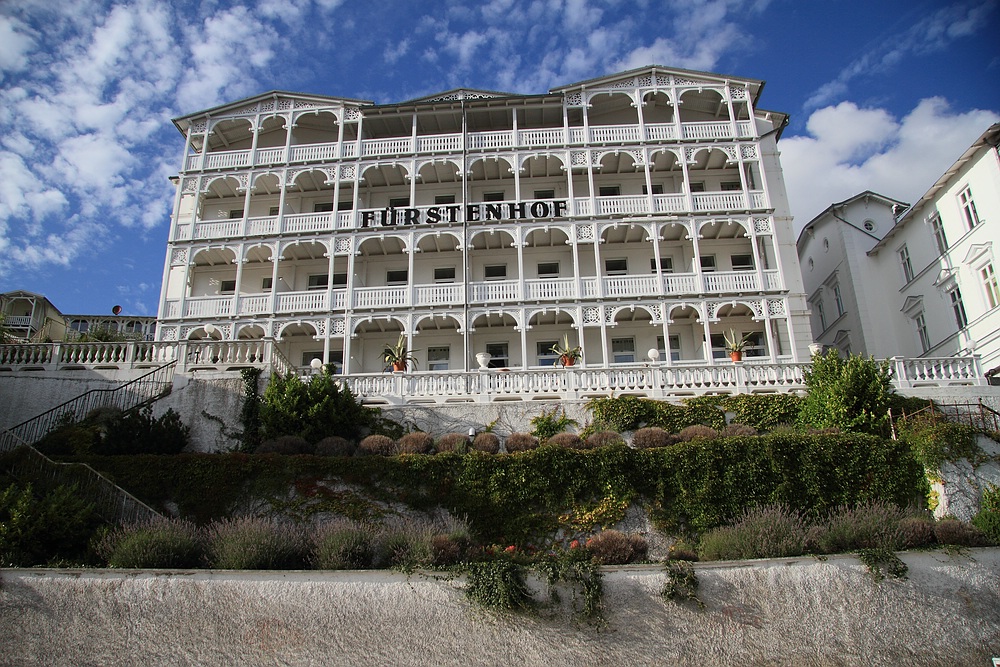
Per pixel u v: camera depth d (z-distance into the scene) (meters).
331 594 14.83
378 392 27.30
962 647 15.30
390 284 38.84
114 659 14.25
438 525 18.97
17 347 26.81
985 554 16.44
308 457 20.62
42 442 22.88
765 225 36.84
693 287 35.69
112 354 26.72
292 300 36.28
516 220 37.25
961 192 33.97
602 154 38.47
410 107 39.22
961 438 20.56
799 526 18.00
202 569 15.26
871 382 23.50
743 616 15.10
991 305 32.16
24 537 16.09
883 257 41.16
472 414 26.05
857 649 15.03
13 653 14.26
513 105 39.41
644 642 14.65
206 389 24.91
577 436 23.70
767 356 35.66
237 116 40.44
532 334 37.53
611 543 17.27
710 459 20.53
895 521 17.88
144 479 20.44
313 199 40.78
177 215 38.41
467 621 14.62
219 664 14.24
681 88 39.62
